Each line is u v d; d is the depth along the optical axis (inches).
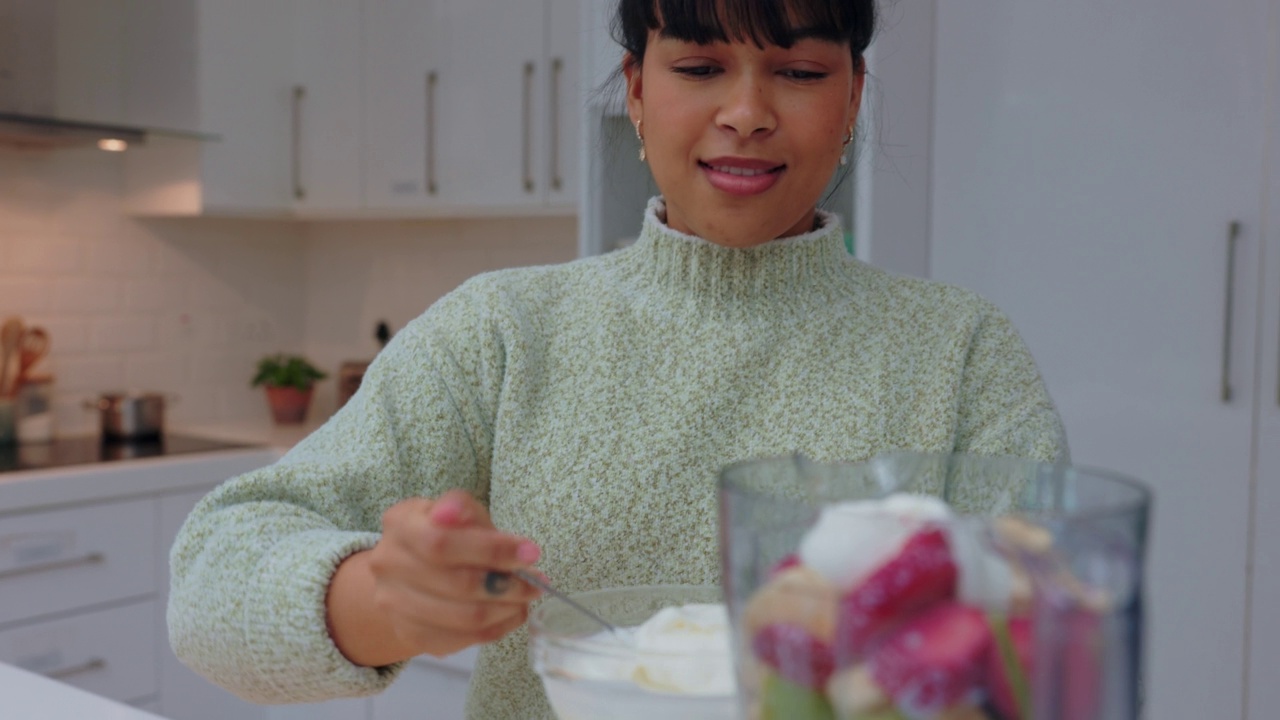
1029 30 77.9
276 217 121.6
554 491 35.1
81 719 37.6
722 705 18.8
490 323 35.9
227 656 27.6
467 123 107.2
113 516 94.3
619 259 38.6
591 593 24.8
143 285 122.6
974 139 80.7
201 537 29.5
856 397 35.6
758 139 30.9
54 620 90.7
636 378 36.1
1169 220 72.9
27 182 112.7
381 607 23.1
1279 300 69.1
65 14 103.7
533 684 35.0
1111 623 13.2
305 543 27.4
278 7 119.0
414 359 35.5
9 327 107.4
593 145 89.5
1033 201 78.2
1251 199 69.8
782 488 18.0
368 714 95.7
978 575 12.9
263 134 118.3
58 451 103.2
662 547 35.2
